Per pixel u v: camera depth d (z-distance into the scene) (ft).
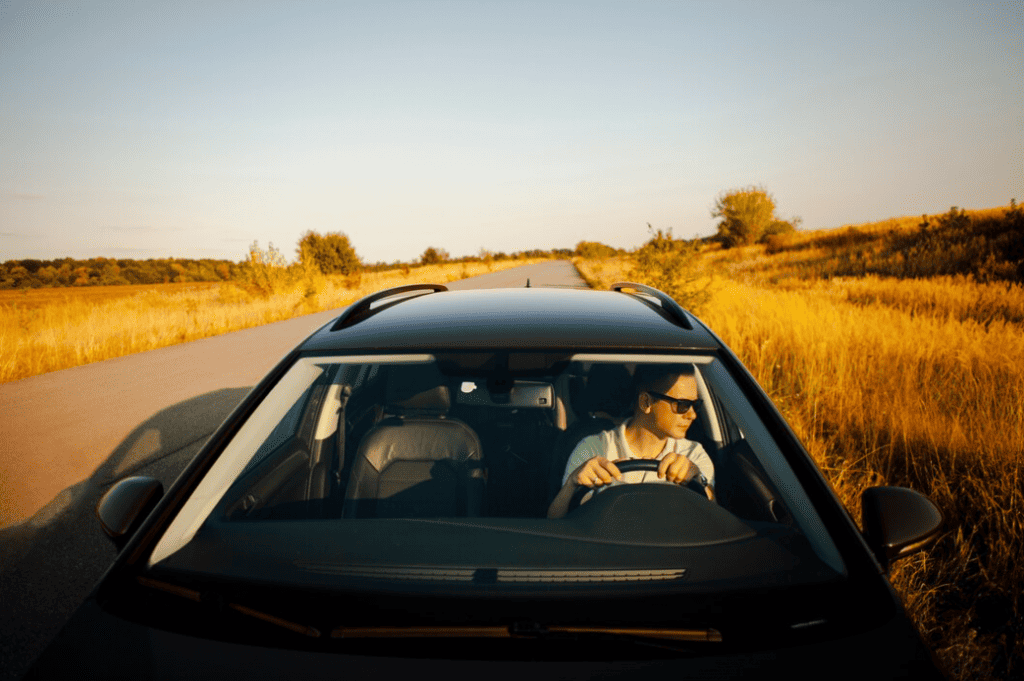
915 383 17.69
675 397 5.85
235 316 56.18
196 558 4.43
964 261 48.47
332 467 7.25
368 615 3.93
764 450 5.13
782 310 30.89
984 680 7.34
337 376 7.88
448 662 3.71
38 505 14.01
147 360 34.81
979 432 13.08
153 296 81.35
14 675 8.11
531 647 3.75
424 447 6.75
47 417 22.18
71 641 3.92
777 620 3.84
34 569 11.00
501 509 6.35
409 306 7.63
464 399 7.63
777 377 21.35
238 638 3.87
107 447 18.35
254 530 4.75
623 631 3.76
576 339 5.94
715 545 4.49
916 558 9.37
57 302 77.25
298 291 75.20
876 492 4.78
